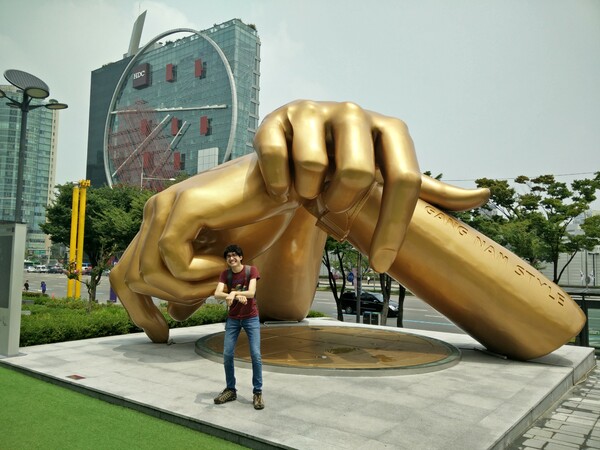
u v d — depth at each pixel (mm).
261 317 11547
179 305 8938
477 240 8070
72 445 4484
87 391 6062
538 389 6371
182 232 7172
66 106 15758
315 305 28625
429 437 4566
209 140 82688
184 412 5121
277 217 8125
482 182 25203
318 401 5570
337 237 7988
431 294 8336
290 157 6684
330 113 6715
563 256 40500
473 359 8281
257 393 5266
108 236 33906
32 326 9195
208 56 83812
